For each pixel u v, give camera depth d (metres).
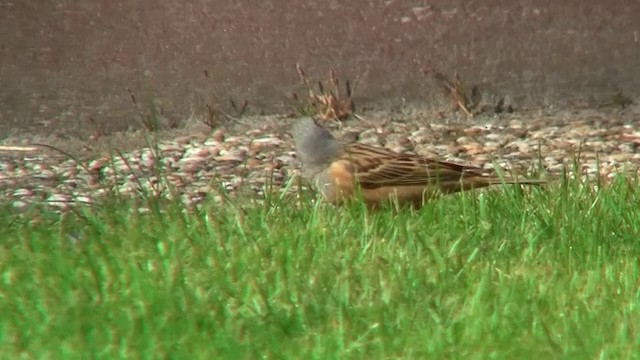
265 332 8.32
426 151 15.75
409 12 17.53
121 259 9.70
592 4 17.50
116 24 17.42
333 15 17.50
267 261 9.76
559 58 17.50
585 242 10.20
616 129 16.52
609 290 9.05
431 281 9.19
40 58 17.38
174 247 9.91
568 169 14.55
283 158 15.36
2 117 17.25
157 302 8.77
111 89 17.38
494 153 15.54
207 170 14.89
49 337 8.23
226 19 17.45
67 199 13.57
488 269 9.23
